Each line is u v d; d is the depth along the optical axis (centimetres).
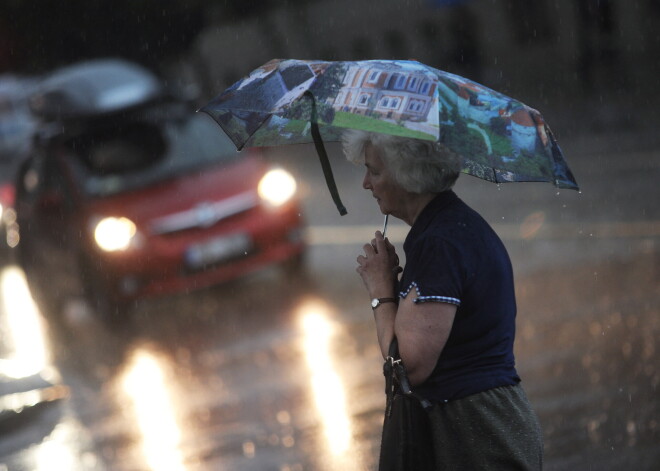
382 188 977
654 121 6147
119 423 2109
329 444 1825
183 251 3080
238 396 2184
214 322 2939
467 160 1054
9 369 2439
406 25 9938
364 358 2344
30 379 2350
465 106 923
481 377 945
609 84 8200
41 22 8475
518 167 927
